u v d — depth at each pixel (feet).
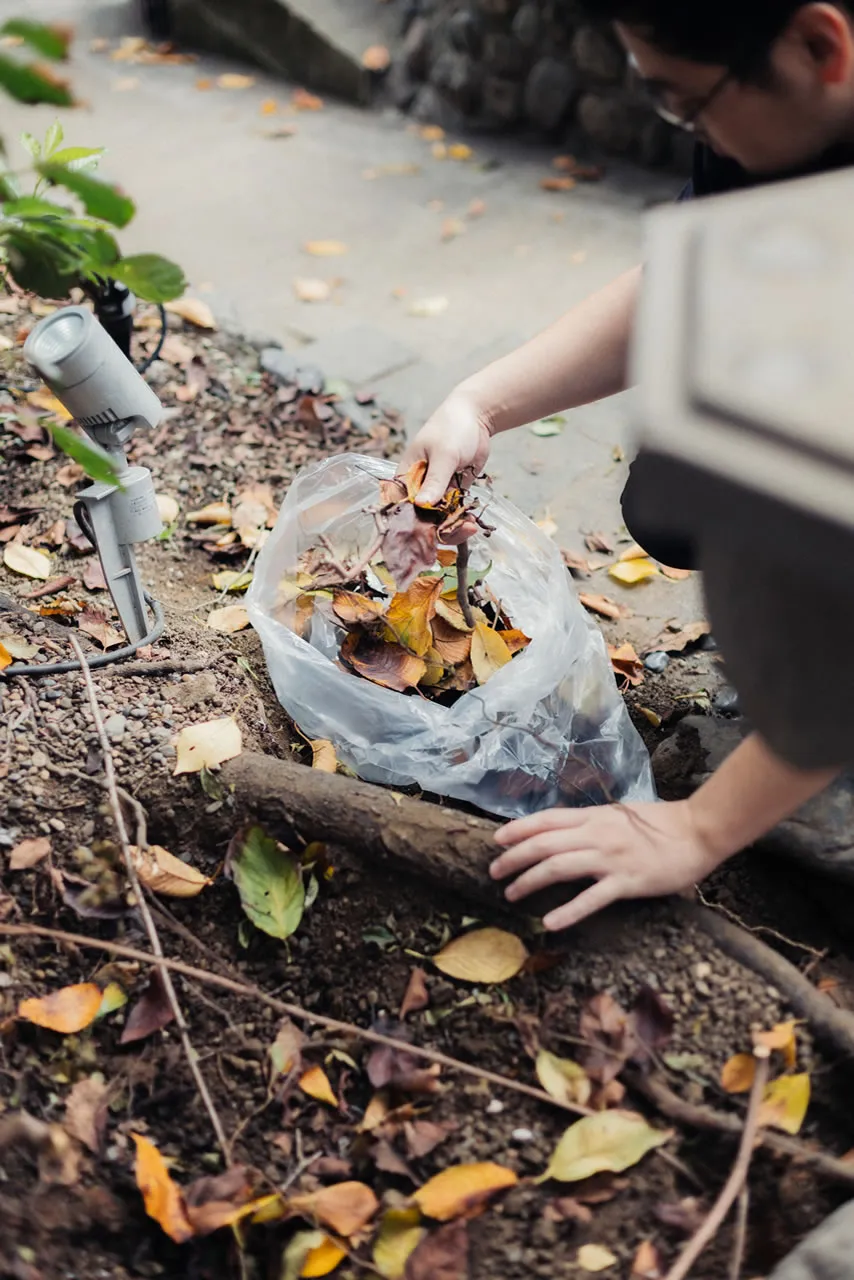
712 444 2.10
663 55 3.19
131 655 5.18
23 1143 3.68
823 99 3.23
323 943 4.28
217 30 13.44
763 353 2.21
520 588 5.35
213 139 11.87
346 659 4.86
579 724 5.07
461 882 4.16
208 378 7.97
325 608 5.14
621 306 4.89
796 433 2.07
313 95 12.89
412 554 4.47
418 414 7.91
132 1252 3.62
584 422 7.97
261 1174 3.71
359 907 4.30
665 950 4.01
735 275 2.36
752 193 2.60
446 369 8.39
